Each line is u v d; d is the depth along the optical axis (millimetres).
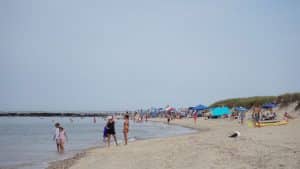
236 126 49312
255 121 41938
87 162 18812
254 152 15898
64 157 23594
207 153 16969
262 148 17031
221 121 68062
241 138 22328
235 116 70250
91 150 25094
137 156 19156
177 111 109688
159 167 14492
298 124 35938
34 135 49406
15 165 20438
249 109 83438
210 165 13609
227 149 17641
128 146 25562
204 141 23328
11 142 37594
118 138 38906
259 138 21844
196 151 18219
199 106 96938
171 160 16109
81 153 23797
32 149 29906
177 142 25266
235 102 95812
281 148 16625
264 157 14289
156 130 55750
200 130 50812
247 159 14180
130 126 71562
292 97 66688
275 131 27469
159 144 25109
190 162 14898
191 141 24719
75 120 125625
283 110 65688
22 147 31859
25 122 102375
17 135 49406
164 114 120312
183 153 18094
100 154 22109
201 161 14797
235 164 13352
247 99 92188
